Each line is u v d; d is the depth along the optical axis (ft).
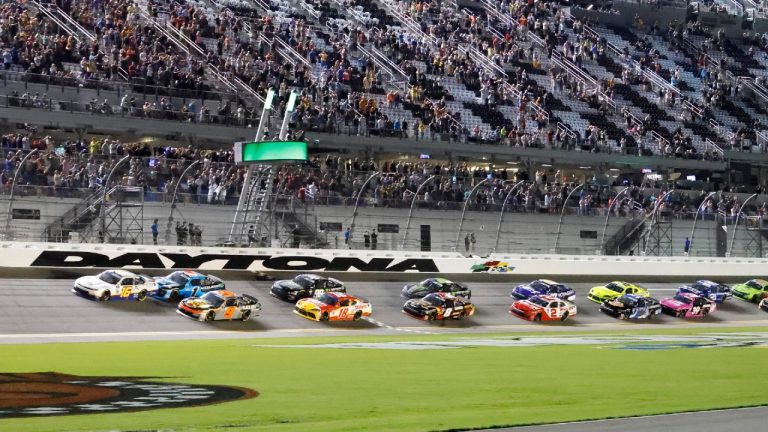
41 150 282.97
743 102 501.15
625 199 383.65
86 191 274.98
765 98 503.61
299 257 297.94
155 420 87.35
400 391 114.01
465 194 343.05
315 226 304.71
